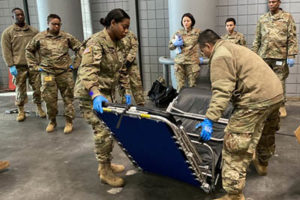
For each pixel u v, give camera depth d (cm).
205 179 226
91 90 212
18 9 416
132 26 539
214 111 185
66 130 390
